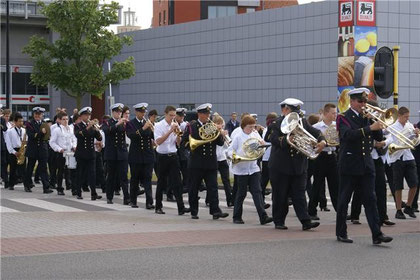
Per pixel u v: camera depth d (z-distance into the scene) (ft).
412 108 154.40
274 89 169.48
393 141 49.03
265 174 56.65
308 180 54.60
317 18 158.10
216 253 34.47
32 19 176.86
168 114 50.75
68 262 31.94
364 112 37.58
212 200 48.42
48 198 61.77
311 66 159.74
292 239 39.04
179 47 198.29
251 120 45.85
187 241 37.93
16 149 69.62
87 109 61.00
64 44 132.05
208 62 188.96
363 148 37.81
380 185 45.09
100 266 31.12
